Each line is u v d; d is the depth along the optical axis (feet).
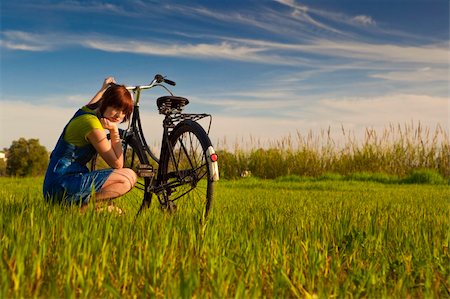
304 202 24.89
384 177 55.01
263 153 65.26
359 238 12.03
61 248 9.89
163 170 17.20
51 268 9.12
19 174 92.84
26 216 12.85
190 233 11.35
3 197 20.75
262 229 13.17
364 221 15.29
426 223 15.38
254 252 10.38
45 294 8.26
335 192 35.45
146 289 7.90
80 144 15.30
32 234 10.71
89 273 8.53
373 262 10.25
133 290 8.25
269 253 10.67
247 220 15.10
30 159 93.20
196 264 9.22
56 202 14.93
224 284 8.43
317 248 11.05
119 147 15.66
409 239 12.09
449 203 26.08
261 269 9.55
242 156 65.31
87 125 15.01
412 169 60.13
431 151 59.72
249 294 8.23
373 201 26.71
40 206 14.14
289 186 44.32
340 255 11.09
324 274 9.75
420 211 20.02
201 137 15.31
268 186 44.75
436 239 12.37
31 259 9.21
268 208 20.31
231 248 11.28
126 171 15.56
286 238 12.14
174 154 17.16
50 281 8.58
